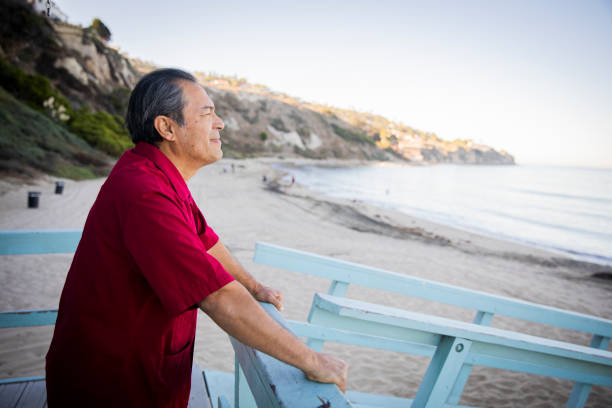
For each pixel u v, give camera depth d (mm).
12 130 18516
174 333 783
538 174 127562
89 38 43969
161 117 835
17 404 1348
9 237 1401
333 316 1023
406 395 4438
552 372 1506
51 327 4570
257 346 671
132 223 670
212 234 1051
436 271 11039
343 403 609
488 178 91000
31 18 33438
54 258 7074
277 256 1586
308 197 27016
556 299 9938
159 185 736
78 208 12430
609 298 10641
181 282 658
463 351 1016
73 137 24000
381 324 1002
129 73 52438
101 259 715
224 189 25000
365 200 31469
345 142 123562
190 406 1378
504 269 12617
